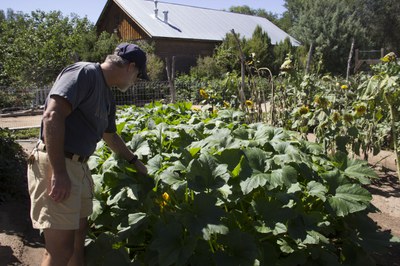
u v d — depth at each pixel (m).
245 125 3.50
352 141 4.96
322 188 2.50
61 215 2.18
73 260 2.54
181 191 2.43
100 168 2.84
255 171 2.43
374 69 5.88
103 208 2.64
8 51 21.45
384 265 3.01
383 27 38.00
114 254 2.36
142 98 13.55
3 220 3.74
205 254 2.26
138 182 2.58
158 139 3.03
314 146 3.16
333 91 5.94
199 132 3.19
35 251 3.23
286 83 5.74
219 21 29.81
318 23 31.52
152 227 2.49
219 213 2.20
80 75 2.14
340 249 2.84
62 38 24.27
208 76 19.25
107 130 2.58
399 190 4.65
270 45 25.95
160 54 24.39
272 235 2.43
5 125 11.84
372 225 2.74
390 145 5.91
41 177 2.19
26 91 15.50
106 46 20.66
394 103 4.57
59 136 2.04
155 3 26.08
